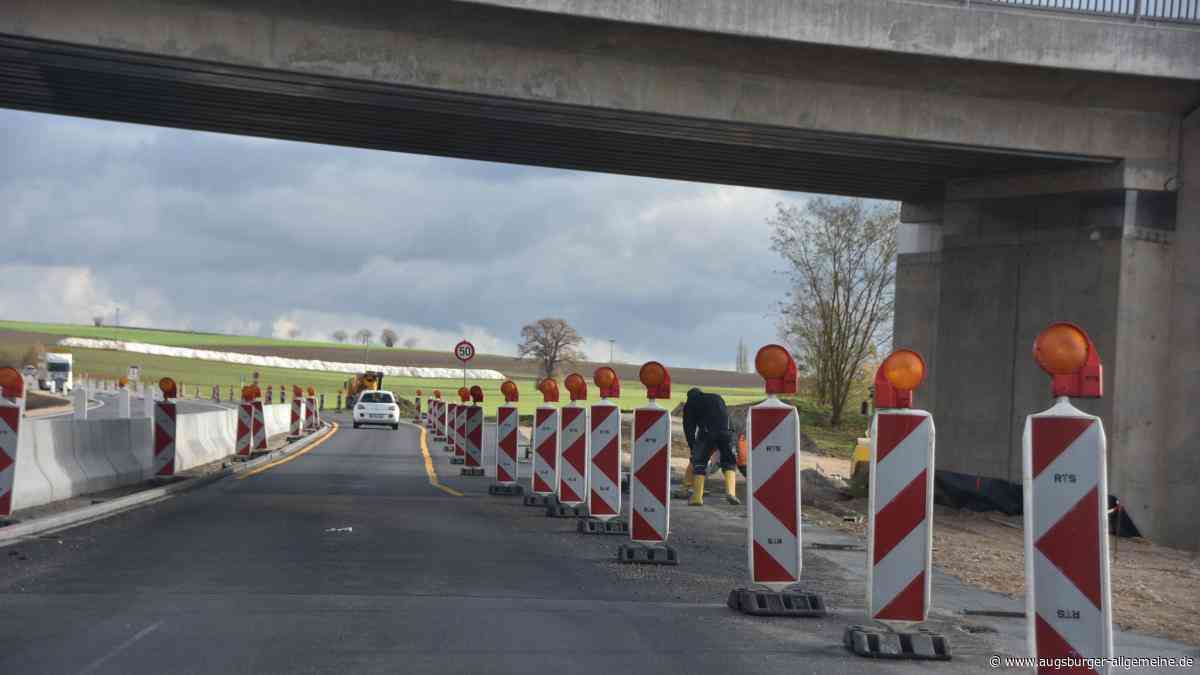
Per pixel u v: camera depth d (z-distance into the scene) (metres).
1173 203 21.56
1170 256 21.53
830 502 24.06
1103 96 20.77
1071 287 22.34
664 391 13.22
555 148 23.52
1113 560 17.61
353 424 61.78
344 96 19.97
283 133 24.05
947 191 24.83
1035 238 23.27
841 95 20.34
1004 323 23.84
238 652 7.74
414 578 11.38
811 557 14.31
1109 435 21.23
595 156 24.17
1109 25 19.89
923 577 8.25
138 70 19.11
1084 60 19.81
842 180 25.52
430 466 30.53
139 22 18.09
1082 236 22.22
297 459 31.86
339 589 10.55
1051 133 21.08
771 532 9.82
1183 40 20.14
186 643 7.99
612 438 15.83
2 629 8.37
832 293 53.81
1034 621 6.66
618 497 15.81
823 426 53.56
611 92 19.59
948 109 20.69
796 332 54.56
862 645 8.23
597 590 11.04
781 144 21.47
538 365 127.88
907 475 8.26
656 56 19.52
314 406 52.16
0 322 182.25
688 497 22.53
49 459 17.33
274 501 19.52
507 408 22.17
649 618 9.51
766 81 20.08
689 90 19.86
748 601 9.91
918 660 8.16
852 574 12.88
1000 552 16.36
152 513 17.05
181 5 18.23
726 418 22.03
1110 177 21.58
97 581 10.74
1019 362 23.44
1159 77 20.06
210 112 22.33
